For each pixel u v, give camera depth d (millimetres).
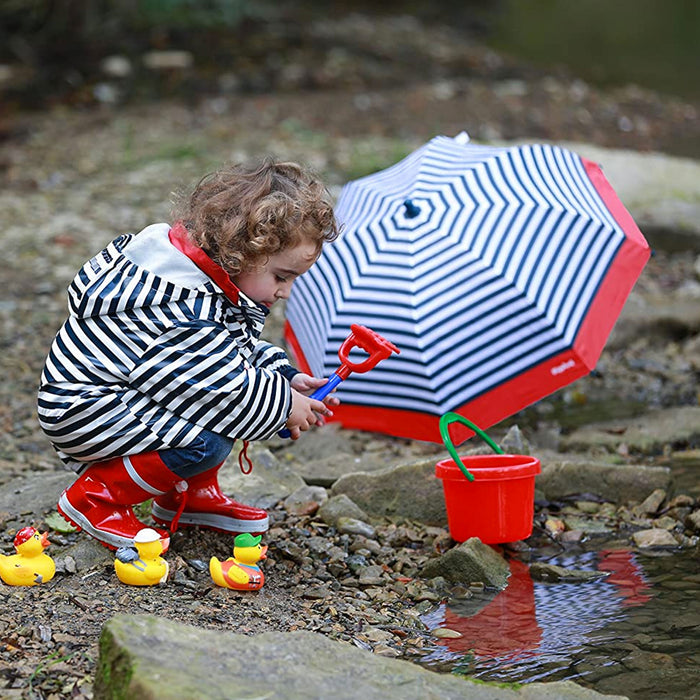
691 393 5973
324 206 3570
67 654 3023
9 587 3455
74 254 8352
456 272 4250
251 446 4914
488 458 4207
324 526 4254
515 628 3424
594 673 3066
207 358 3471
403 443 5367
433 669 3137
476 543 3904
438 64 17391
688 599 3576
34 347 6543
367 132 12727
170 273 3492
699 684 2973
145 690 2461
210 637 2779
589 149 10039
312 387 3838
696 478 4754
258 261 3518
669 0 25734
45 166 11430
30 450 5121
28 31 16625
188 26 17375
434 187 4531
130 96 14758
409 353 4227
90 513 3670
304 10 20984
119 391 3506
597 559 4004
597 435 5316
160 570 3514
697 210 8789
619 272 4367
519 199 4406
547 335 4176
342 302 4391
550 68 18547
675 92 17000
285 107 13922
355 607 3588
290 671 2658
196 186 3674
